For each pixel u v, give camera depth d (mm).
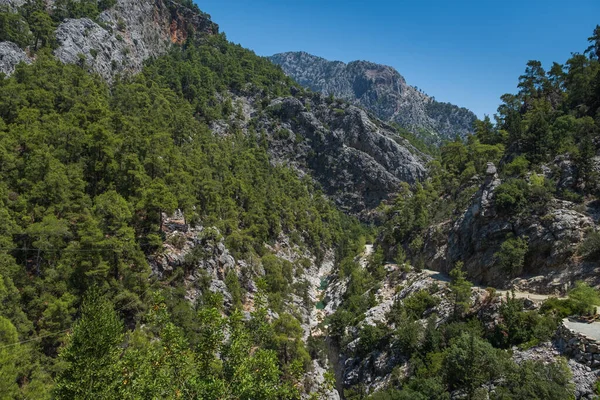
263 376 25078
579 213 54438
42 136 60438
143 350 34844
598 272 47031
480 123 131500
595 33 100438
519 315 45906
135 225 62438
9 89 70375
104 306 30203
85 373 26484
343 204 189875
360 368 63469
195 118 158750
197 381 23328
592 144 61875
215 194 87688
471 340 42594
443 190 111750
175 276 60406
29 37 107938
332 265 139250
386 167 197750
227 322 27828
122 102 101625
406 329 57562
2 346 32094
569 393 33938
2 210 44688
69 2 143625
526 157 72062
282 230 123750
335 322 76875
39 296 42875
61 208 51781
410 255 92000
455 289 56875
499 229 61688
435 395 42531
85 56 122375
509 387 37844
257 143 184500
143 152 74938
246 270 79562
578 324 40594
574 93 83688
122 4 173375
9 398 29250
